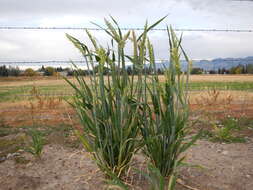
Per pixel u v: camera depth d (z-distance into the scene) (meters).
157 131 1.60
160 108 1.51
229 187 1.67
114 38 1.53
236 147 2.54
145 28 1.55
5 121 3.74
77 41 1.52
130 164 1.74
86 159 2.24
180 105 1.61
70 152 2.45
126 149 1.65
